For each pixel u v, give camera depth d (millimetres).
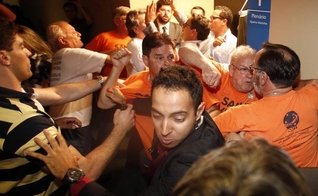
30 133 1369
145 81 2182
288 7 2449
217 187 532
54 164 1361
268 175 536
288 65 1642
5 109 1367
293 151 1711
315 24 2357
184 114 1223
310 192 561
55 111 2596
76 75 2527
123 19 4031
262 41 2619
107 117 2791
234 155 586
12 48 1441
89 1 5742
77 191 1319
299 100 1693
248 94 2133
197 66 1994
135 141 2232
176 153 1191
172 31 3758
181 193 561
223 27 3641
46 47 2721
